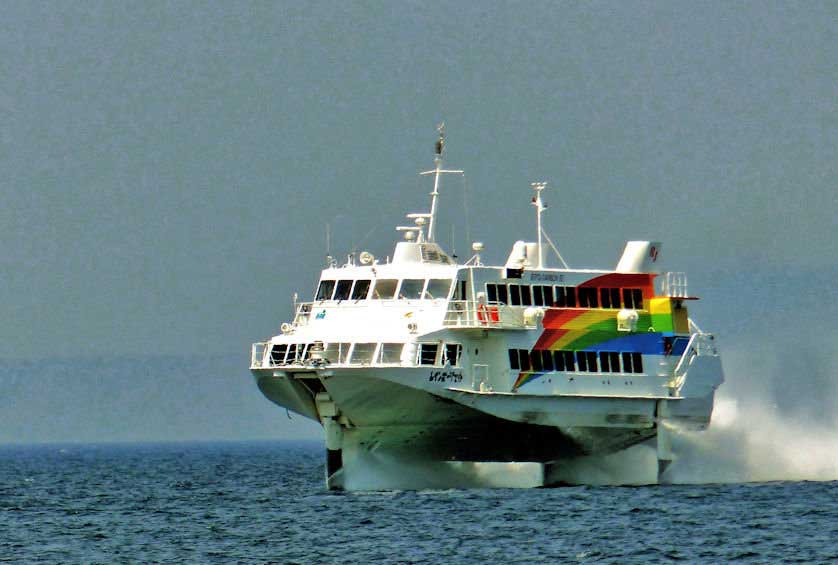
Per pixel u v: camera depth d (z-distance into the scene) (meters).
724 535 193.25
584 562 174.25
